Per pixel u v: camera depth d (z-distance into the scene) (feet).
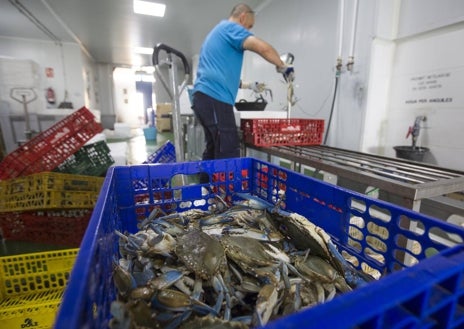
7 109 10.09
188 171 3.37
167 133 25.71
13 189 5.06
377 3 5.69
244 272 2.15
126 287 1.77
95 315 1.16
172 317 1.69
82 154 6.54
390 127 6.15
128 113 33.73
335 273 2.10
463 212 3.42
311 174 5.91
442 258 1.04
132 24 15.40
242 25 5.72
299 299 1.91
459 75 4.75
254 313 1.71
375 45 5.81
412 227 2.23
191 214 3.11
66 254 3.65
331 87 7.39
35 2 12.32
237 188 3.69
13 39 18.20
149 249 2.19
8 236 5.32
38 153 5.59
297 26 8.86
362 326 0.78
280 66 5.45
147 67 29.71
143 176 3.10
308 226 2.31
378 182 2.98
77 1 12.25
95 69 27.58
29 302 3.35
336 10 7.11
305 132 5.77
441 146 5.10
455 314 0.99
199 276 1.97
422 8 5.25
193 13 13.62
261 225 2.77
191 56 23.11
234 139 5.71
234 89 5.65
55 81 19.57
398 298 0.83
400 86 5.85
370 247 2.20
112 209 2.23
